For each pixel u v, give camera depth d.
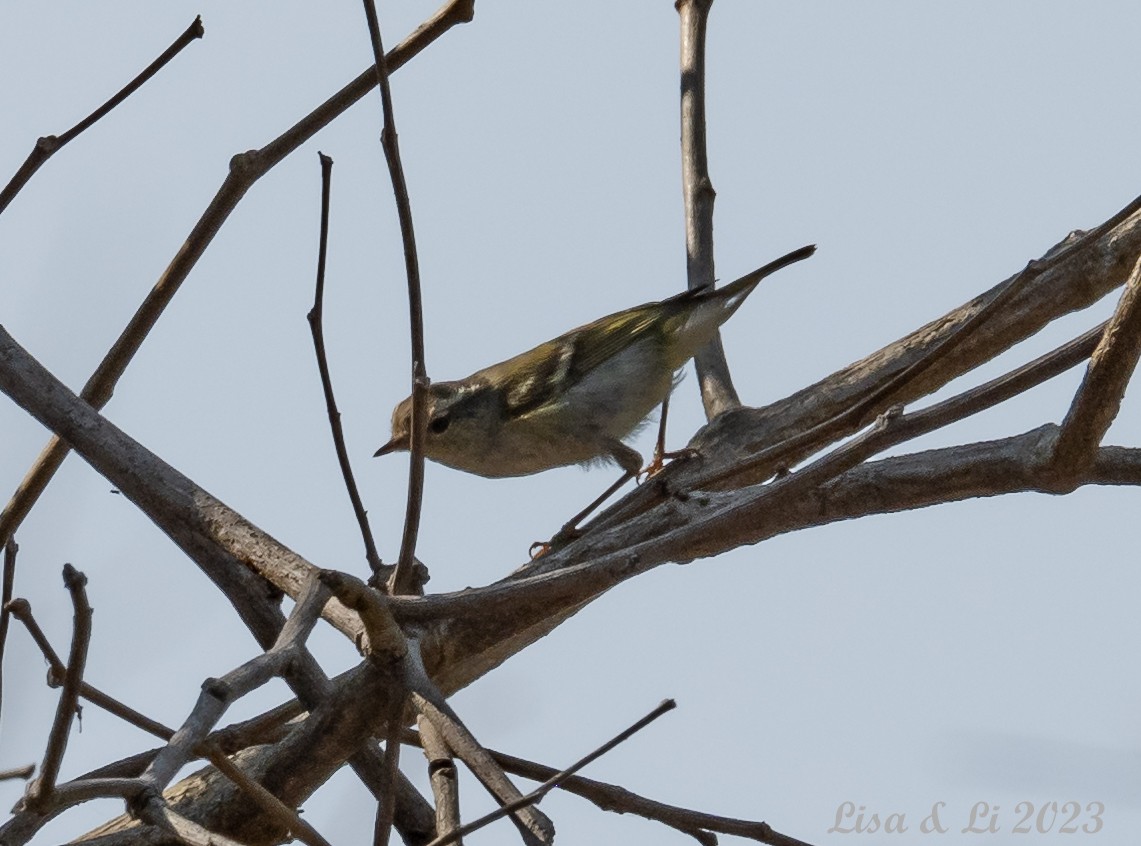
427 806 7.55
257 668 6.11
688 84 12.51
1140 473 6.81
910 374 6.98
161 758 5.43
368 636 6.43
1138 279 6.20
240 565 8.46
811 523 7.28
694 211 12.30
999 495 7.07
